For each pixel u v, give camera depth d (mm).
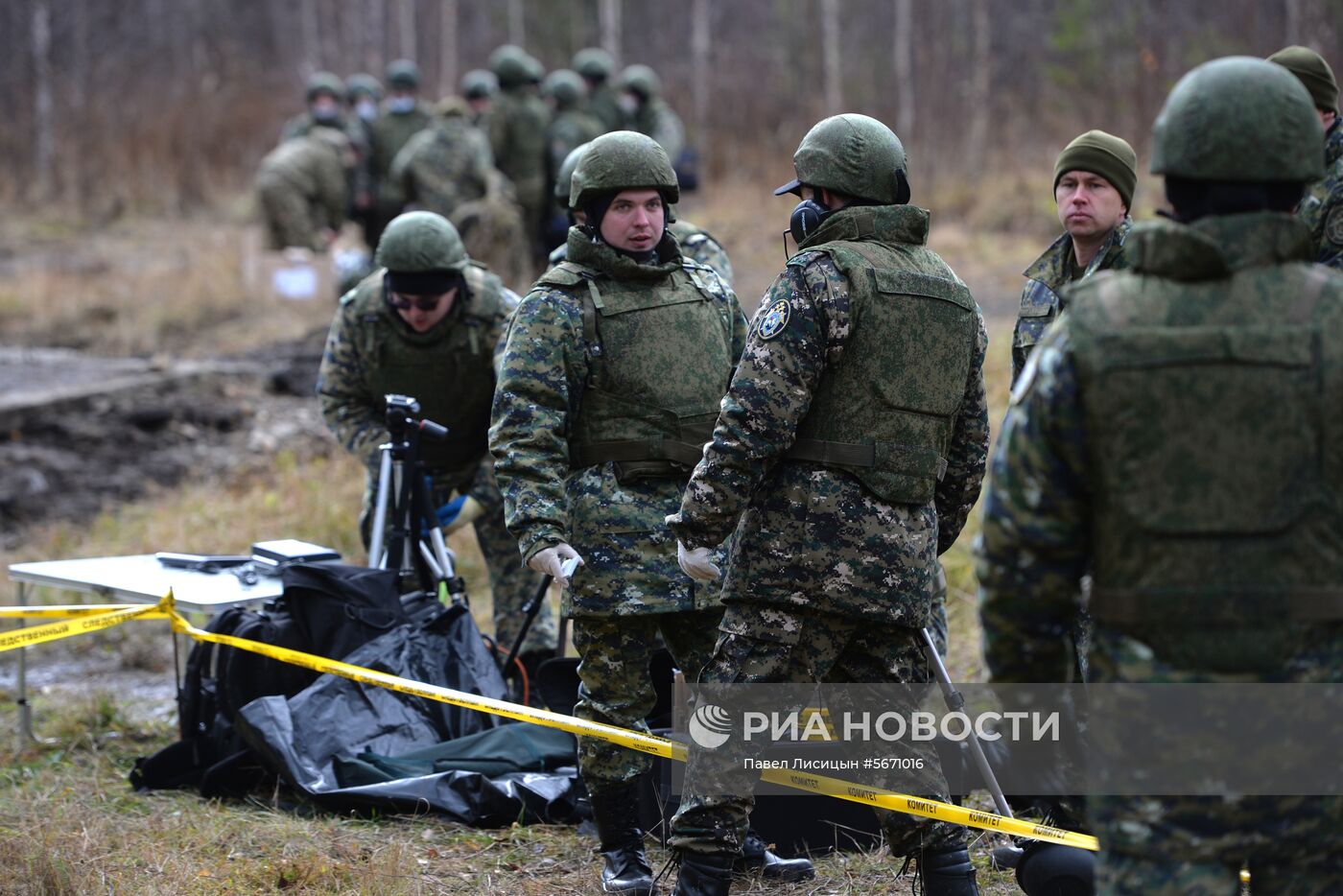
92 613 9375
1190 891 4207
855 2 47156
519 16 56469
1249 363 4191
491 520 10164
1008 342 18375
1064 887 6078
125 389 19562
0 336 25781
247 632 8805
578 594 7008
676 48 51844
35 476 17172
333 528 14914
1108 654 4340
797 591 5957
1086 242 7656
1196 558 4207
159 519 15750
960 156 35625
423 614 9117
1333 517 4246
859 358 5902
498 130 23969
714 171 39250
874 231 6066
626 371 7008
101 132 46312
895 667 6242
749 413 5816
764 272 27234
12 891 6992
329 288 25938
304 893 7203
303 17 57688
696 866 6230
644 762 7191
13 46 50844
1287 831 4234
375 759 8500
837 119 6215
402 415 9289
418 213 9672
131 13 58906
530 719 7191
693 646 7164
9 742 10031
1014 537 4430
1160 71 34594
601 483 7035
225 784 8758
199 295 27000
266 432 18859
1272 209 4402
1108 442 4270
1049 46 41312
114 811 8484
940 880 6297
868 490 5961
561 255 9094
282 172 25297
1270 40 33125
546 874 7520
